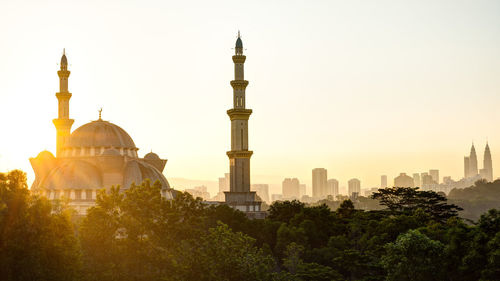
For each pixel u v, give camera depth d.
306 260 130.25
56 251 83.69
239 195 197.12
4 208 81.00
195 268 91.62
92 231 93.25
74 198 167.38
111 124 188.75
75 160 175.50
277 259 138.75
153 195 98.50
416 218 146.50
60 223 86.94
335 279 111.50
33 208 84.56
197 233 97.44
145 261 93.69
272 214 167.25
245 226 144.00
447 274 101.19
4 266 79.06
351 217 162.50
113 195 98.19
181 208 101.56
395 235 132.00
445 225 142.00
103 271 90.69
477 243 97.56
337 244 132.62
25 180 87.12
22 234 81.81
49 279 81.88
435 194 174.00
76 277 86.44
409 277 100.81
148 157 193.75
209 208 146.75
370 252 121.25
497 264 92.19
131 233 94.19
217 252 93.56
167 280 91.00
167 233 95.81
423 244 101.25
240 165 199.25
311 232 143.00
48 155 183.50
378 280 111.44
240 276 93.88
